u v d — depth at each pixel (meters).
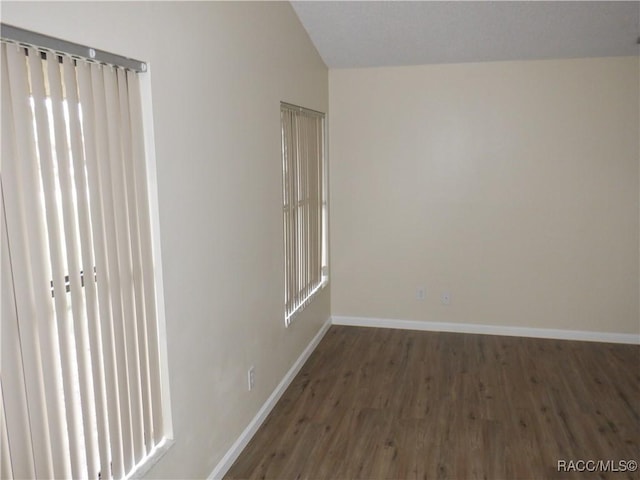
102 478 1.90
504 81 4.49
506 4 3.57
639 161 4.33
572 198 4.49
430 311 4.97
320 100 4.57
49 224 1.62
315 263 4.61
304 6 3.66
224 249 2.72
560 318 4.68
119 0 1.86
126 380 2.00
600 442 3.04
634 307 4.51
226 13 2.67
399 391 3.72
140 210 2.06
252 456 2.94
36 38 1.53
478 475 2.74
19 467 1.56
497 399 3.58
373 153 4.84
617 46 4.09
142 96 2.04
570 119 4.41
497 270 4.75
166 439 2.28
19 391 1.55
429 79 4.64
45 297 1.63
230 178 2.77
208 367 2.59
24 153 1.53
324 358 4.35
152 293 2.15
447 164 4.70
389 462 2.87
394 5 3.63
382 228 4.94
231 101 2.76
